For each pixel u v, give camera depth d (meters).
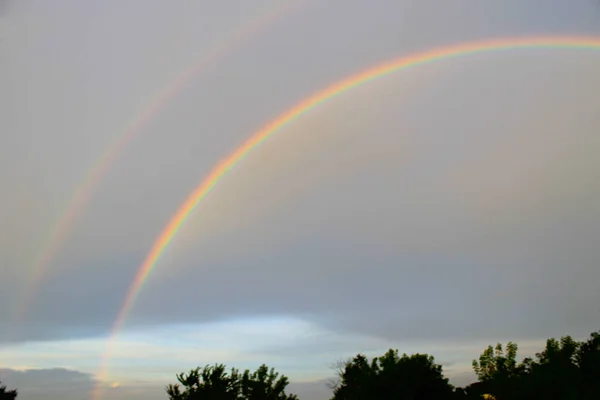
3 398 39.84
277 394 35.50
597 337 26.27
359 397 30.77
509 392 31.31
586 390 22.84
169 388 32.56
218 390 32.22
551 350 30.05
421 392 29.30
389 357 33.56
